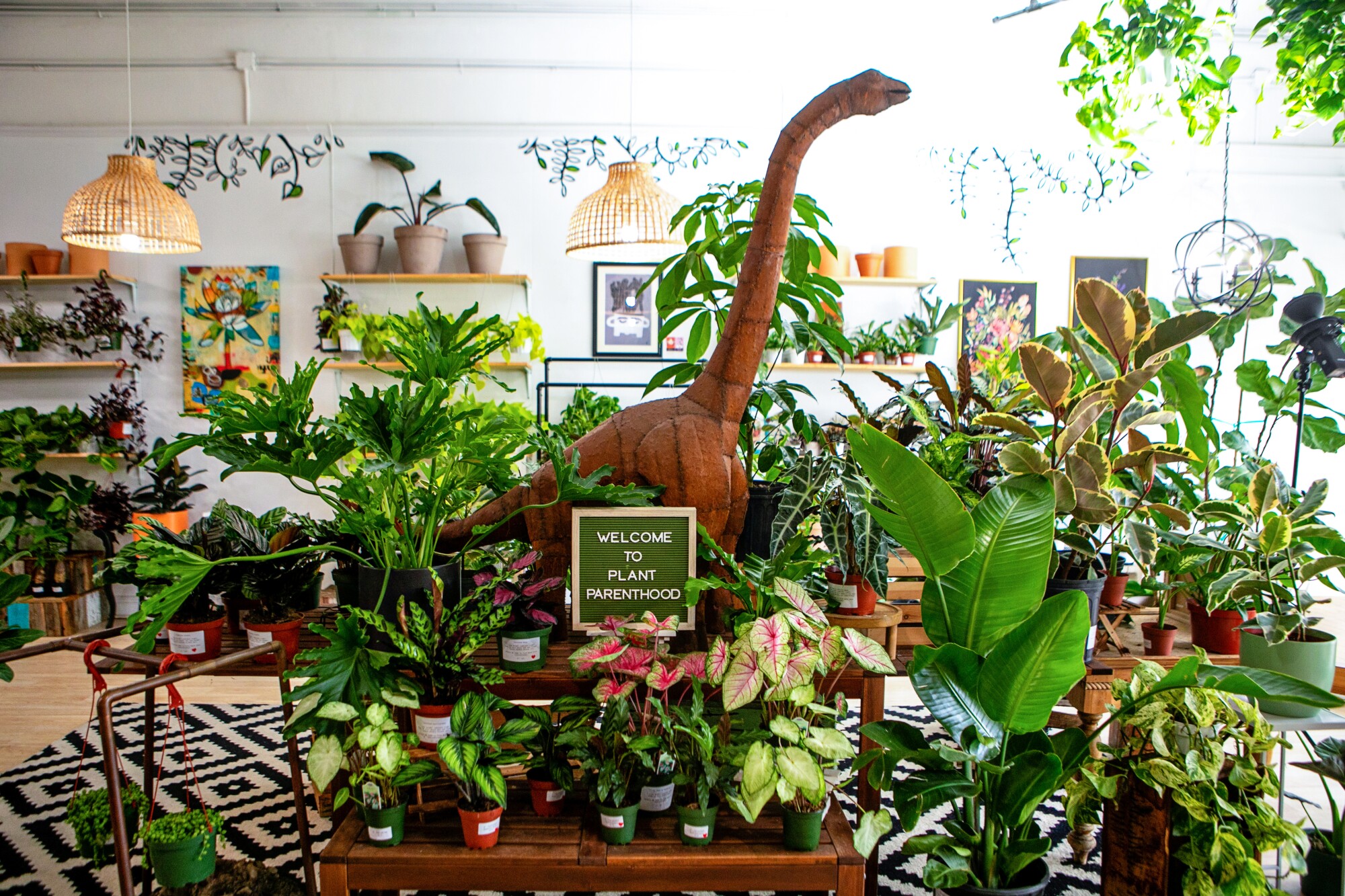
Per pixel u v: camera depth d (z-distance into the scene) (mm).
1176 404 2426
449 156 5133
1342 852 1828
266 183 5086
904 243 5301
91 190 3918
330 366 5066
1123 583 2229
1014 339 5324
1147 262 5363
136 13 5000
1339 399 5484
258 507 5137
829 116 1883
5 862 2299
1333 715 1948
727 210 2502
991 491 1741
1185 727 1666
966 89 5250
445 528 2035
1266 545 2006
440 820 1649
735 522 2004
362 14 5051
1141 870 1648
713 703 1812
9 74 5023
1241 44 5223
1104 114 3293
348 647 1629
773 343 2516
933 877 1562
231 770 2908
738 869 1521
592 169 5160
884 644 2068
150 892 1821
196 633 1904
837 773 1783
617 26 5109
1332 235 5422
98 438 4867
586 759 1578
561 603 1991
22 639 1955
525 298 5180
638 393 5270
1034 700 1576
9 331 4824
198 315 5070
